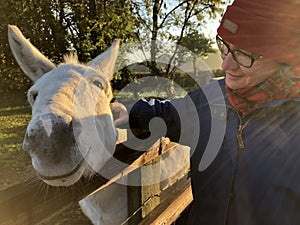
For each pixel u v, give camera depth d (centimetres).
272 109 106
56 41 899
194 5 879
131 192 173
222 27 103
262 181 105
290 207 100
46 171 115
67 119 119
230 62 109
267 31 96
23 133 789
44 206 125
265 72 104
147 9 875
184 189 222
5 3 937
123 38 692
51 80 142
